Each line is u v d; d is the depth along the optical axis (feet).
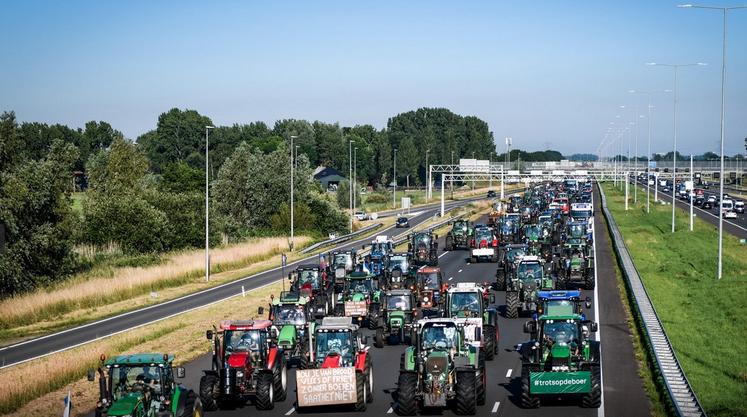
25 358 163.73
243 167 453.17
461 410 105.70
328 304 190.39
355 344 114.73
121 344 165.89
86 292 241.96
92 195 422.82
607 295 208.44
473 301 144.36
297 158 489.26
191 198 379.76
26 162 279.28
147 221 335.06
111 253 319.68
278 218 429.79
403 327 153.69
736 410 103.09
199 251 346.13
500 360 141.08
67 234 274.36
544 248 276.00
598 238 349.20
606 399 113.80
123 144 464.24
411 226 474.08
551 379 107.76
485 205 581.94
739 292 208.85
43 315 221.66
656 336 152.56
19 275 252.42
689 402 107.86
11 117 275.80
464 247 331.77
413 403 106.52
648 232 378.32
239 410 112.47
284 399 117.80
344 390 108.37
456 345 109.70
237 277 288.92
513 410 109.19
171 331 184.24
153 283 268.62
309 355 122.52
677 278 243.60
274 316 141.18
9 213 253.85
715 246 326.85
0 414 115.24
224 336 114.83
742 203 522.06
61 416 113.91
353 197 534.78
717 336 156.46
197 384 130.93
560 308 135.54
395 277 205.87
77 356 152.05
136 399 87.81
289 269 303.07
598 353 112.98
